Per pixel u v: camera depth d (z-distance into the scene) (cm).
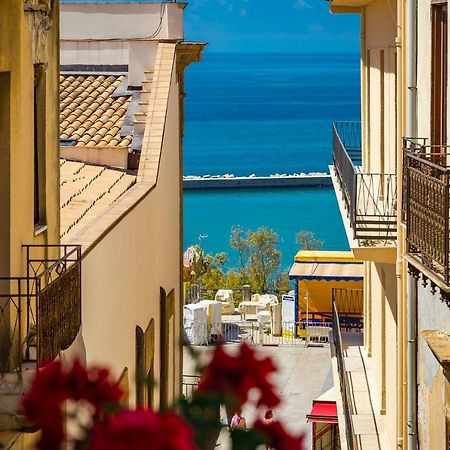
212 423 714
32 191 1495
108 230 1895
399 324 2042
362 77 3094
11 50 1396
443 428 1659
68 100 3048
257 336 4738
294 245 10456
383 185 2516
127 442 634
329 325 4703
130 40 3153
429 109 1838
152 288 2492
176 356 2947
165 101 2753
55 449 705
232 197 14112
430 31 1834
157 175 2534
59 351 1368
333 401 3069
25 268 1455
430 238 1509
